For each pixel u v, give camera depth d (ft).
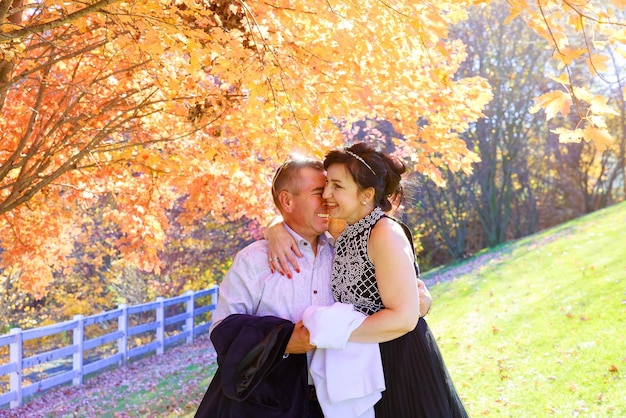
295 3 11.98
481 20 81.41
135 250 23.88
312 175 8.58
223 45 12.16
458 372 24.64
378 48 11.90
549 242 60.13
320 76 13.16
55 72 19.20
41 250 25.17
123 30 13.07
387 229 7.93
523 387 20.95
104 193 23.39
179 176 20.18
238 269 8.50
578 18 8.27
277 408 8.02
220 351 8.03
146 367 40.27
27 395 32.27
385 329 7.61
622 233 48.39
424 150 16.76
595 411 17.44
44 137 16.65
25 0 17.46
